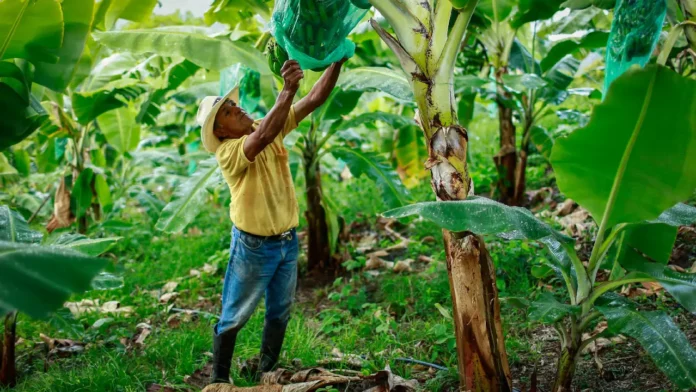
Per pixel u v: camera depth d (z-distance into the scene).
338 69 3.34
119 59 6.00
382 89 4.70
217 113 3.28
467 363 2.95
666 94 2.35
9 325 3.86
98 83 5.78
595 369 3.48
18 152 7.53
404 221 5.20
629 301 2.91
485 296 2.91
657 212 2.64
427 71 2.90
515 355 3.70
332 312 4.74
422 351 3.94
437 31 2.88
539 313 2.72
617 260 3.24
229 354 3.53
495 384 2.93
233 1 4.94
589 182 2.71
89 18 3.83
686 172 2.50
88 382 3.71
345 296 5.06
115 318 4.94
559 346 3.78
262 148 3.11
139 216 9.02
